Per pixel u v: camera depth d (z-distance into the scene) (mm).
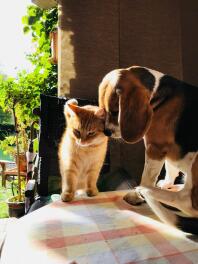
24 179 1542
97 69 1020
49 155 821
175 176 613
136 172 1035
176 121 502
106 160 933
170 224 429
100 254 348
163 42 1114
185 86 535
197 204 427
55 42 1133
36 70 1478
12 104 1428
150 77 532
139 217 482
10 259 336
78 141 626
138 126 477
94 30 1016
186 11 1152
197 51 1171
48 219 465
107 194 637
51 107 853
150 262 330
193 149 469
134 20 1076
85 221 459
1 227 1043
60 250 356
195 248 368
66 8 999
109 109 515
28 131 1593
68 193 596
